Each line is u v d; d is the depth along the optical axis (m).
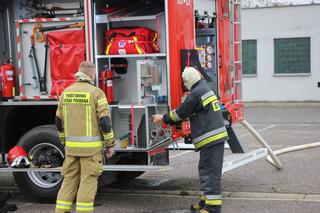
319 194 7.77
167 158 7.73
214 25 8.54
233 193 7.96
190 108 6.54
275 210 6.98
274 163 9.40
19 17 8.02
